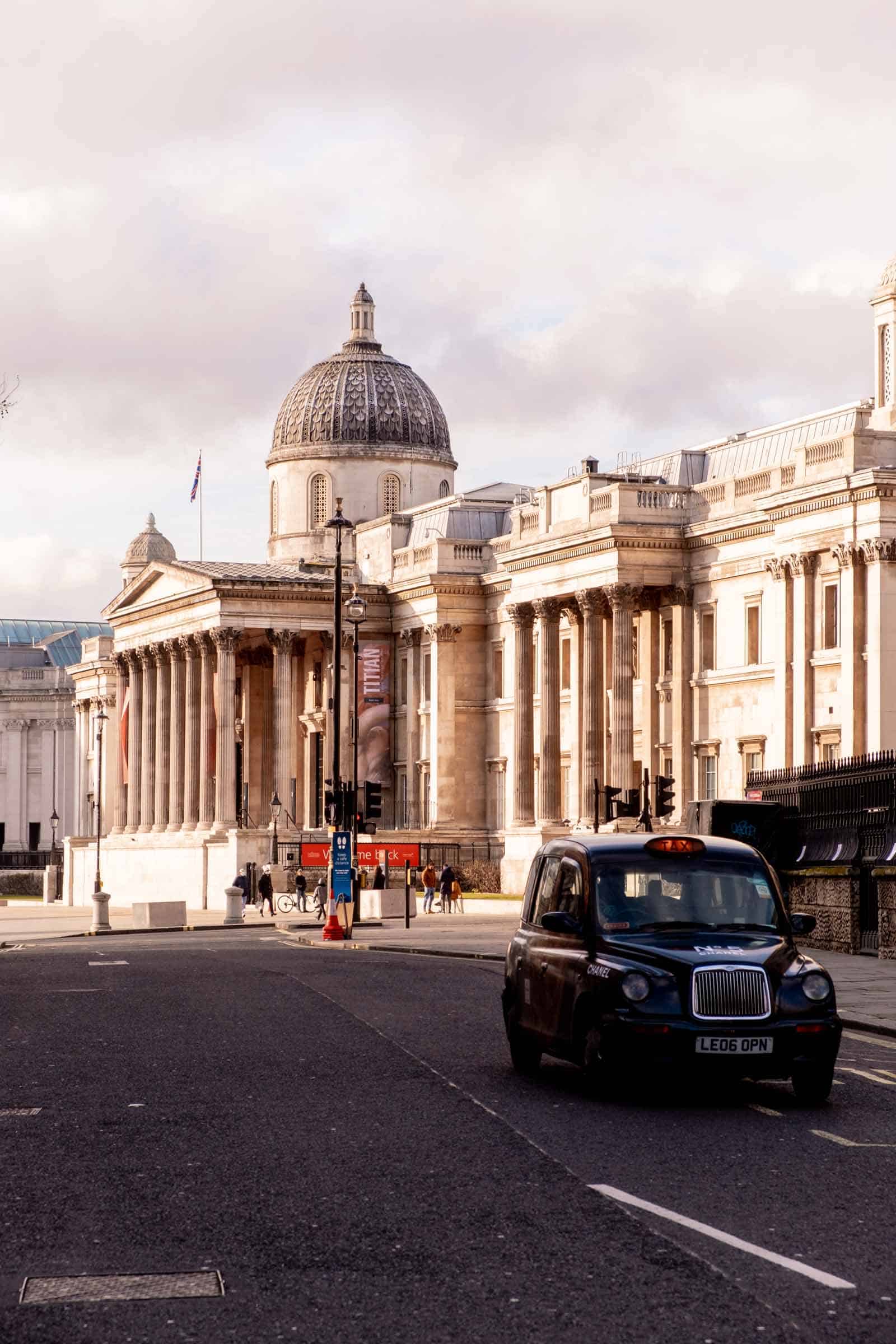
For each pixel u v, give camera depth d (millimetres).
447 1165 19281
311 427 139375
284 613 127188
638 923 25250
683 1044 23297
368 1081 25578
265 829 122188
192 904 126188
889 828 52406
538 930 27125
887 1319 13461
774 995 23703
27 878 177375
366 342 144250
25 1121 22234
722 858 26406
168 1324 13312
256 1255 15320
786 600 87062
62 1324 13336
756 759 94188
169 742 138125
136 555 179750
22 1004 37781
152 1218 16750
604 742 102750
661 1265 14898
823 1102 24156
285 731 126125
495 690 120688
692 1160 19625
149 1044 30016
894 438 83750
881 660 80938
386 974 46688
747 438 102562
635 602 101062
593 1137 21094
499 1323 13305
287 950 63625
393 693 127688
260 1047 29469
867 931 53156
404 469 139000
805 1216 16797
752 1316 13477
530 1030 26391
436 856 115750
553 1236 15930
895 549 81125
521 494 128750
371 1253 15367
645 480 102500
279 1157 19781
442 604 121188
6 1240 15922
